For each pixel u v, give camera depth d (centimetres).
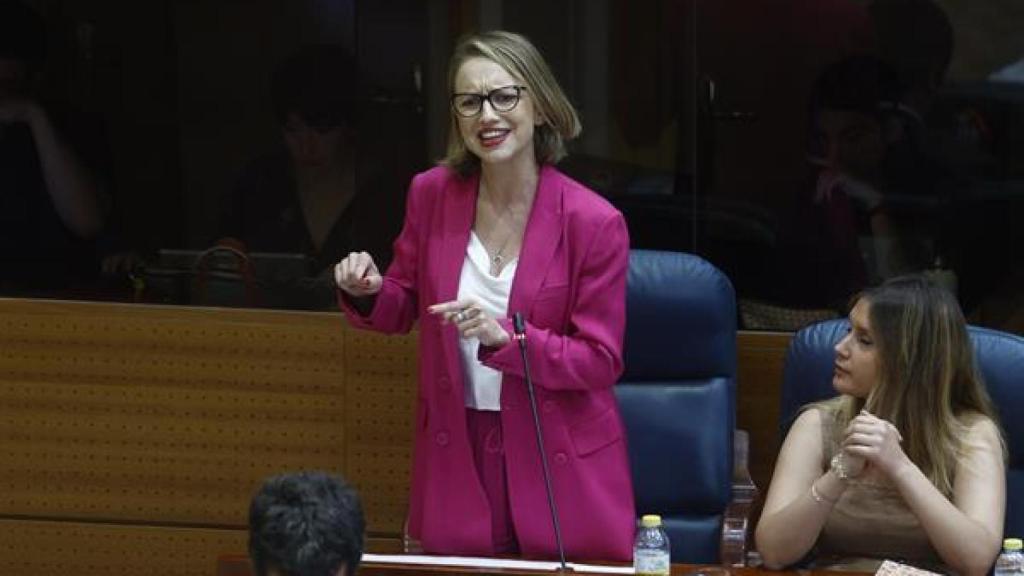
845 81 1738
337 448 1855
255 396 1861
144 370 1878
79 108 1858
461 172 1395
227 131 1844
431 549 1391
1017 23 1702
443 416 1379
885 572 1259
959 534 1320
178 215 1862
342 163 1831
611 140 1778
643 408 1627
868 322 1391
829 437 1431
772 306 1783
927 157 1742
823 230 1764
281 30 1817
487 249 1379
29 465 1911
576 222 1359
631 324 1617
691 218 1781
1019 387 1461
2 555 1928
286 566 864
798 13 1736
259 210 1852
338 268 1377
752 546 1623
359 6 1800
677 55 1755
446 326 1360
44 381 1895
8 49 1845
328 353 1839
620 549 1372
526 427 1364
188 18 1828
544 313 1357
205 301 1869
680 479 1619
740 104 1756
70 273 1888
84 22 1842
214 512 1886
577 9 1761
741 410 1781
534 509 1370
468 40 1373
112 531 1905
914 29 1720
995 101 1722
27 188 1875
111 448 1897
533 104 1360
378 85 1811
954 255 1752
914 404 1382
